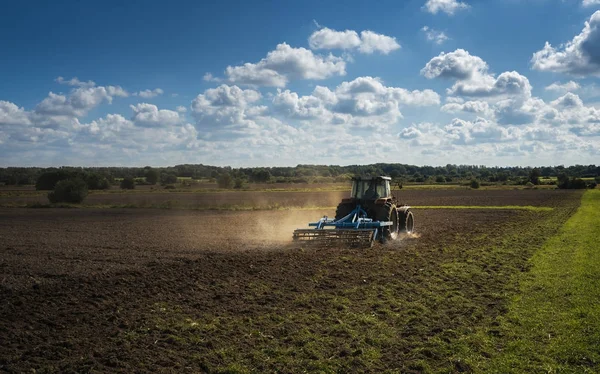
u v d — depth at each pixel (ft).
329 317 26.84
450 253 48.42
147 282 34.88
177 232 70.44
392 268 40.55
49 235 65.87
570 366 20.02
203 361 20.57
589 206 123.34
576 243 53.72
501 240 58.54
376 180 60.08
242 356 21.27
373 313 27.63
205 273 38.17
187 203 146.30
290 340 23.20
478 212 112.78
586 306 27.81
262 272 38.63
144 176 410.93
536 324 25.11
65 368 19.72
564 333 23.59
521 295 31.09
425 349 21.75
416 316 26.96
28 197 179.63
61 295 31.04
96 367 19.77
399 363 20.74
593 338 22.63
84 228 76.33
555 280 34.86
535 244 54.75
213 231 71.92
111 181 286.66
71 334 23.86
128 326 25.03
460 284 34.60
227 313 27.58
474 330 24.59
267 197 183.11
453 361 20.67
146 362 20.47
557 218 89.56
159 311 27.76
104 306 28.66
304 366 20.27
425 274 37.99
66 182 147.33
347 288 33.60
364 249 50.75
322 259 44.62
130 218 97.50
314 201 158.30
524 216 97.66
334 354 21.61
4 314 26.78
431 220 90.94
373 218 58.29
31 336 23.43
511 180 387.75
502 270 39.58
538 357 20.94
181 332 24.14
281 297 31.22
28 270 39.17
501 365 20.24
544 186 303.07
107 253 48.88
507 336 23.65
